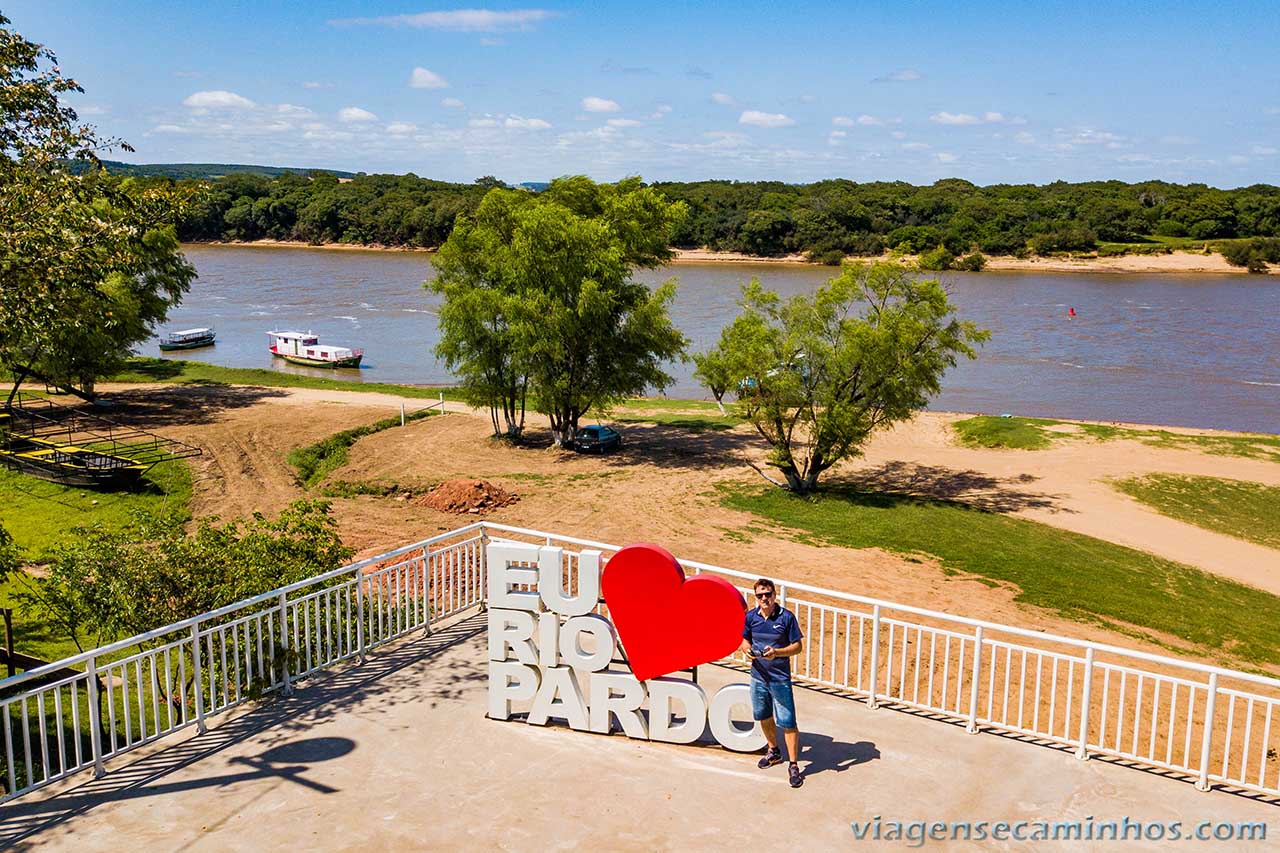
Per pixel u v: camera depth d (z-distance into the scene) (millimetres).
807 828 6918
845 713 8852
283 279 126688
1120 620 22797
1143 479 39094
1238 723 16250
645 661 8102
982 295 116938
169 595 11250
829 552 27078
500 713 8531
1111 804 7324
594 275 40000
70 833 6707
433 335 84250
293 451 40750
